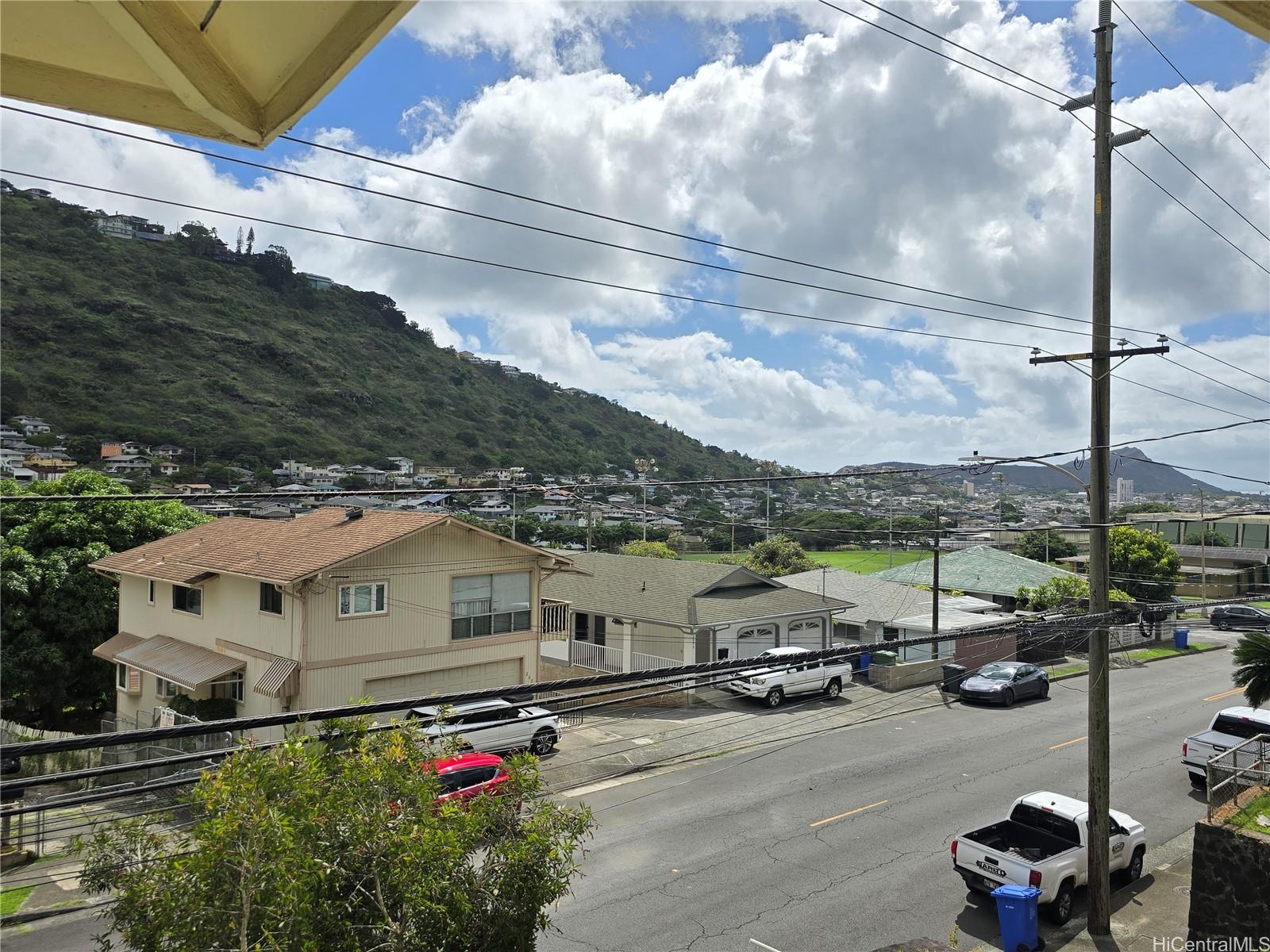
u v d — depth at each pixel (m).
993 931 13.38
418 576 24.59
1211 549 74.25
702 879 15.10
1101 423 14.64
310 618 22.44
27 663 27.52
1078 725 27.08
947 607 41.41
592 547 60.66
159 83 3.17
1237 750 15.79
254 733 21.92
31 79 3.03
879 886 14.89
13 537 29.12
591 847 16.52
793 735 25.53
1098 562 14.47
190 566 26.14
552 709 26.95
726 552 75.44
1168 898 15.07
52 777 5.78
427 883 6.95
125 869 6.92
